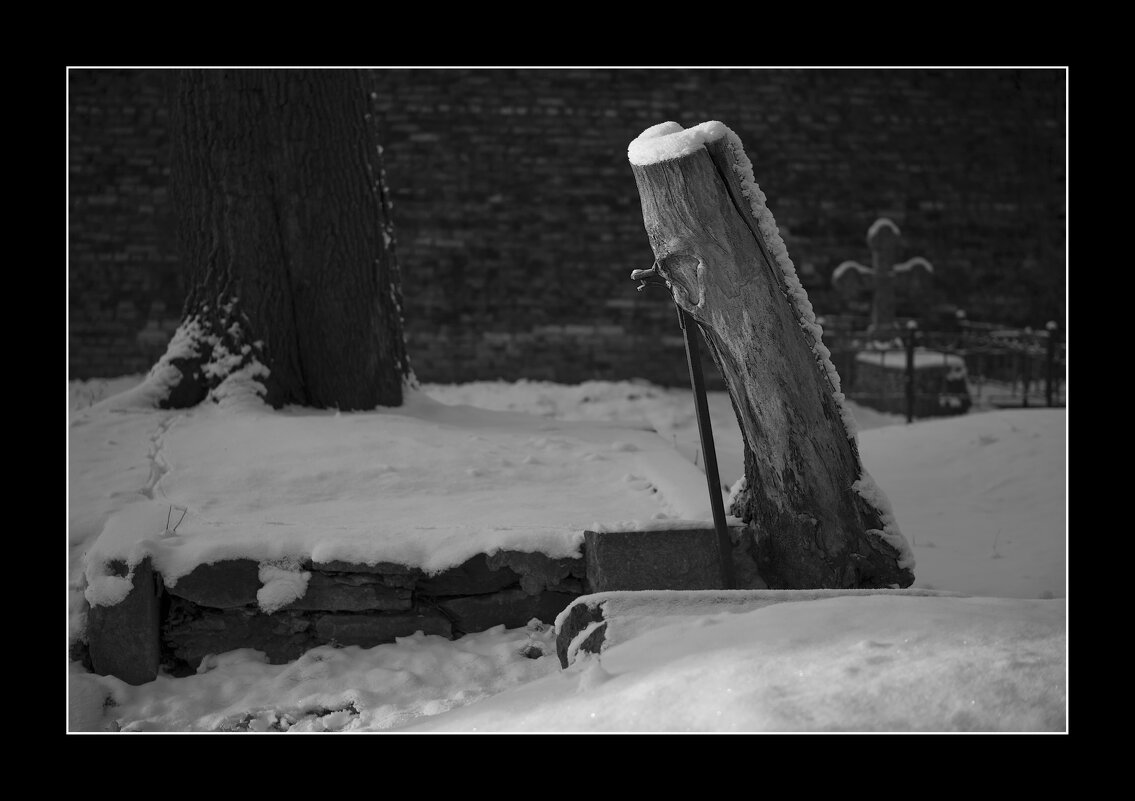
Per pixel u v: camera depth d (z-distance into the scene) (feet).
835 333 64.80
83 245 61.77
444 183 63.67
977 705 11.36
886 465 39.14
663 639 14.60
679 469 25.71
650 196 18.49
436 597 20.61
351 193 31.99
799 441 19.08
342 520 22.36
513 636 20.45
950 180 66.69
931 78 66.64
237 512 23.02
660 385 63.62
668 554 19.74
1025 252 66.95
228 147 31.58
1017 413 42.39
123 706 18.78
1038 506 33.91
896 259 65.77
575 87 64.64
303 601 20.25
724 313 18.70
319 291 31.71
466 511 23.12
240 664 20.01
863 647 12.86
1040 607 14.80
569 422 32.89
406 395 33.78
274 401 31.35
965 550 30.09
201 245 32.01
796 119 66.03
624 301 63.93
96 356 61.57
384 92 63.67
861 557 19.38
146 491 24.43
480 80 64.13
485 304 63.46
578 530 20.95
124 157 62.18
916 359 58.59
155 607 20.02
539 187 64.13
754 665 12.70
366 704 18.22
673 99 65.26
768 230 18.80
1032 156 67.05
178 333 32.01
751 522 20.11
